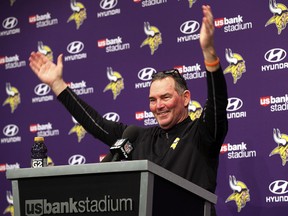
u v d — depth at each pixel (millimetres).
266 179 10672
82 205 5207
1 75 14102
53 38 13617
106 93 12703
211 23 6699
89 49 13094
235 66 11219
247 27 11227
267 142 10750
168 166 8094
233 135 11062
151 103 8703
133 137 8656
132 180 5027
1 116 13938
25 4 14102
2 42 14242
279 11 10969
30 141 13508
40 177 5422
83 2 13336
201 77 11609
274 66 10867
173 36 12078
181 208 5477
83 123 9117
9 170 5535
